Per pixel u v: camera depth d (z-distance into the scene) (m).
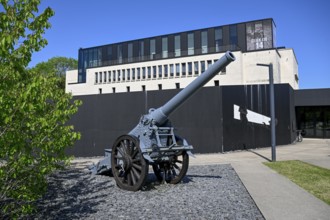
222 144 15.93
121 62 55.34
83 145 17.27
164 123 8.07
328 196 6.57
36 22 4.20
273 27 46.50
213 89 16.31
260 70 42.31
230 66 42.88
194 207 5.89
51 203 6.26
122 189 7.58
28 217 5.32
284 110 19.67
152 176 9.45
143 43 53.56
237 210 5.66
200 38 49.12
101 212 5.62
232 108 16.66
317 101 26.50
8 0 4.25
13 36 3.94
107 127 17.12
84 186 7.96
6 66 3.88
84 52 59.44
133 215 5.42
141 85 50.56
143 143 7.40
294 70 47.09
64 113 4.56
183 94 7.46
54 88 5.80
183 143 8.04
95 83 55.31
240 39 46.78
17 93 3.83
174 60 48.06
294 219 5.01
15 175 4.08
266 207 5.71
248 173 9.53
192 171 10.24
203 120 16.23
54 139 4.40
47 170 4.53
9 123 3.71
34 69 5.56
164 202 6.29
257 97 18.08
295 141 23.39
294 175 9.11
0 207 5.29
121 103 17.08
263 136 18.22
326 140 25.09
